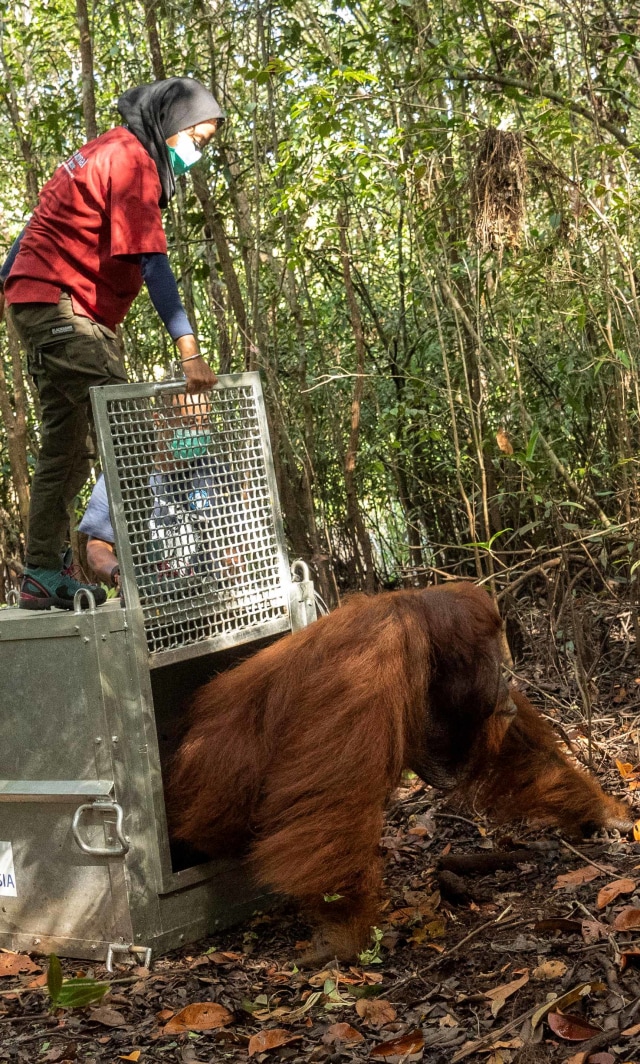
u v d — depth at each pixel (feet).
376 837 8.59
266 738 9.07
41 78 20.85
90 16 20.21
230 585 10.16
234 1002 8.25
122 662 9.05
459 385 16.33
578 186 13.35
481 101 17.98
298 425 19.04
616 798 11.05
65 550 10.95
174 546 9.62
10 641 9.52
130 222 9.91
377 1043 7.27
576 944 8.18
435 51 14.37
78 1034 8.00
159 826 9.14
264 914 10.20
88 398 10.36
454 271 15.85
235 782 9.19
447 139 14.52
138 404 9.48
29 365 10.55
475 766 10.16
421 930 9.00
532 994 7.48
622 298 13.34
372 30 16.38
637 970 7.53
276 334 17.16
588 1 15.42
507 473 16.48
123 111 10.51
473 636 9.33
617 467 14.85
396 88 16.01
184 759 9.56
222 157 16.72
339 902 8.63
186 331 9.86
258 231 16.31
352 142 13.91
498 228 13.52
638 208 13.57
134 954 9.09
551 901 9.21
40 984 8.93
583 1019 6.88
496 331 15.67
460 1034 7.19
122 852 8.99
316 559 17.38
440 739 9.75
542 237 14.97
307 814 8.54
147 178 10.08
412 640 8.89
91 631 9.00
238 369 18.54
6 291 10.47
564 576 15.74
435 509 18.42
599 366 14.42
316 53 16.12
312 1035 7.54
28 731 9.50
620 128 16.62
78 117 18.57
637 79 16.33
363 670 8.63
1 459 22.04
